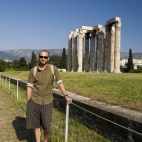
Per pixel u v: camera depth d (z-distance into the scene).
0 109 12.48
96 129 8.02
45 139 6.46
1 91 21.28
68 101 6.40
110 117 7.30
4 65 110.19
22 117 10.69
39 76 6.08
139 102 10.13
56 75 6.27
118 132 6.86
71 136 7.46
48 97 6.24
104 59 65.88
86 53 72.69
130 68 93.69
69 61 79.12
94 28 66.06
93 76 32.19
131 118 6.41
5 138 7.75
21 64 118.44
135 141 6.08
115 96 12.23
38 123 6.34
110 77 28.72
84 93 13.47
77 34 73.50
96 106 8.41
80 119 9.36
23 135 8.09
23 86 21.27
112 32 60.59
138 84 19.58
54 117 10.58
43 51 6.01
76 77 32.66
